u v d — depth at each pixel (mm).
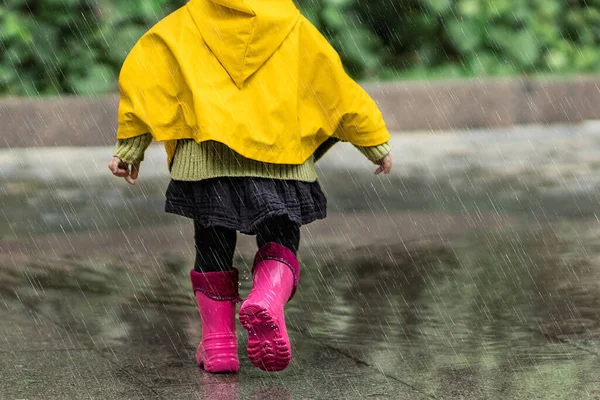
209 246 5387
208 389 5039
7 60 16250
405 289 7266
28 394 4945
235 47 5098
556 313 6570
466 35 18656
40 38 16375
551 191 11398
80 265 8086
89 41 16547
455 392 4961
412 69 18375
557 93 17094
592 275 7574
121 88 5242
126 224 9766
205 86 5066
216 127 4969
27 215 10219
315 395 4930
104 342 5965
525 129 16547
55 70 16344
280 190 5121
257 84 5105
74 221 9922
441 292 7164
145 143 5309
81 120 14812
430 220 9867
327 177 12516
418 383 5121
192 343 5961
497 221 9781
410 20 18625
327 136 5352
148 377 5254
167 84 5148
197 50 5168
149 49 5227
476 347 5816
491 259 8180
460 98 16531
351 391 4992
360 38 18078
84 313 6664
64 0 16531
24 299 7035
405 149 14602
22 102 14602
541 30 19156
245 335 6113
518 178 12258
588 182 11938
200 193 5121
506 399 4848
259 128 5035
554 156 13945
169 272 7859
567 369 5363
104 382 5156
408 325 6316
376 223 9742
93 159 13859
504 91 16734
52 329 6258
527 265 7941
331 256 8352
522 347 5805
